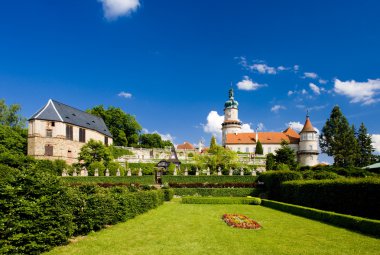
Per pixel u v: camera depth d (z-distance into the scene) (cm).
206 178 5044
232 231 1733
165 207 3138
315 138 9400
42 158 6519
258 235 1623
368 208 2080
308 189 2927
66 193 1373
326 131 8875
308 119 9625
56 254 1168
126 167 6750
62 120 6850
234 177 4975
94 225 1656
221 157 6347
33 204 1144
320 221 2170
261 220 2234
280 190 3947
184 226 1889
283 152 6259
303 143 9425
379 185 1994
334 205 2461
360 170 4519
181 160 7450
